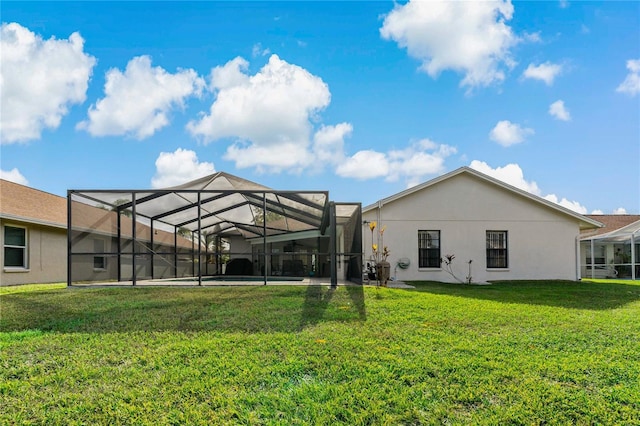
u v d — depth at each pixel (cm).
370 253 1505
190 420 301
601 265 2066
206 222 1680
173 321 609
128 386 359
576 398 338
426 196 1550
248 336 517
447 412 314
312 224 1561
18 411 312
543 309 752
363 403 327
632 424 299
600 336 537
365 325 587
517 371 395
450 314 678
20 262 1309
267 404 325
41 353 448
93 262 1236
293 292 938
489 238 1577
